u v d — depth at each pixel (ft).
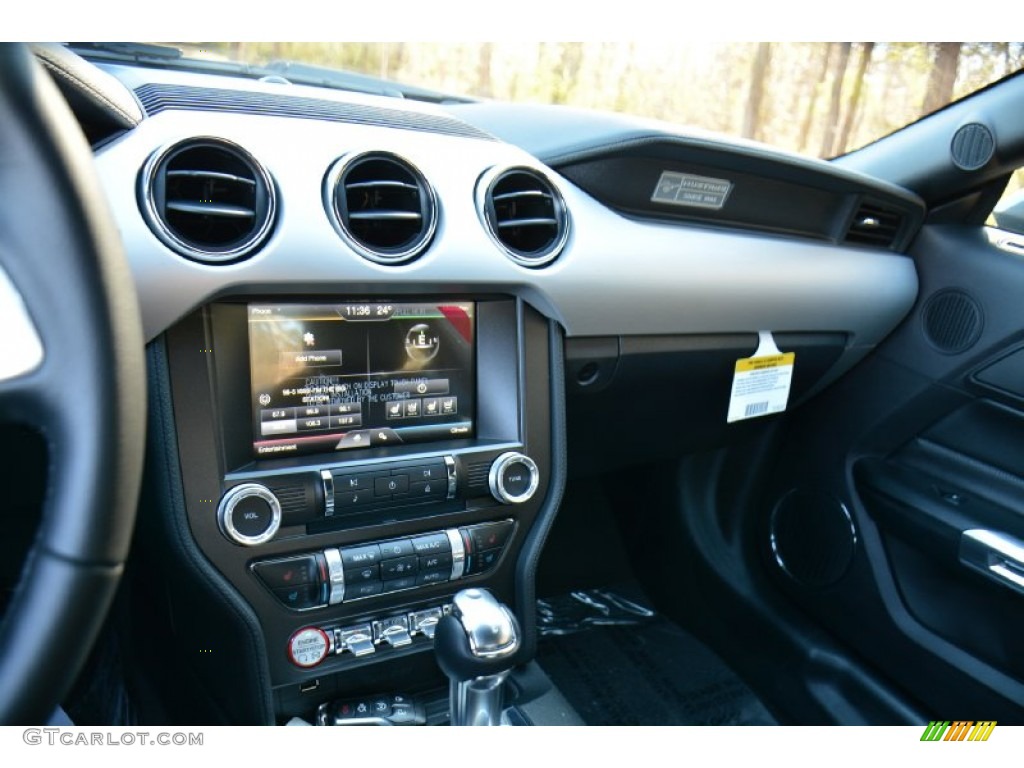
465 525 3.21
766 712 4.65
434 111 3.48
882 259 4.41
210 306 2.64
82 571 1.54
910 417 4.46
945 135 4.32
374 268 2.82
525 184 3.33
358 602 3.06
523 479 3.26
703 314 3.73
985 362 4.11
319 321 2.86
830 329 4.27
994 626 3.97
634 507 5.59
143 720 3.57
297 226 2.69
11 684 1.51
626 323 3.51
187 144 2.62
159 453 2.58
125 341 1.60
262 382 2.80
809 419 4.97
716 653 5.12
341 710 3.21
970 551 3.98
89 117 2.52
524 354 3.25
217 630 2.96
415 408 3.10
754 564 5.09
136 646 3.76
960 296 4.29
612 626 5.30
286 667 2.96
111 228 1.63
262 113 2.89
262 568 2.83
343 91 3.53
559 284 3.24
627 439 4.45
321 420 2.92
